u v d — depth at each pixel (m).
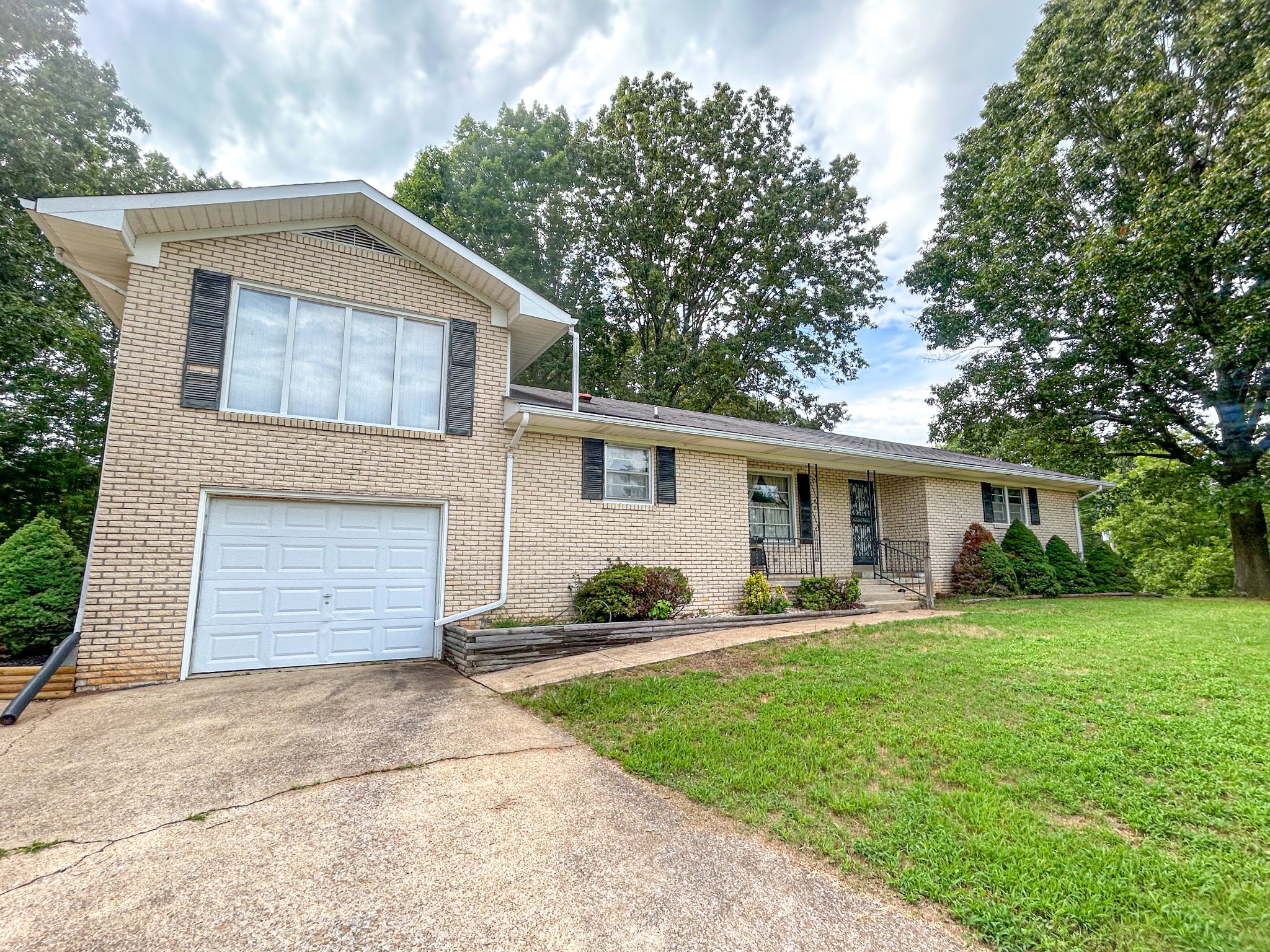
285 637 7.27
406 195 24.69
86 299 13.91
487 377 8.88
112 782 3.88
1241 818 3.31
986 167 18.56
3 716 5.02
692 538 10.73
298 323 7.75
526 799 3.71
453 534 8.35
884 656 7.06
